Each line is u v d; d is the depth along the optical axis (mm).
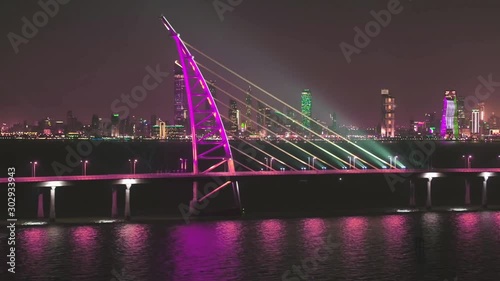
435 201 177625
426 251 102250
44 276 87062
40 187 134250
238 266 92500
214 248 104375
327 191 195125
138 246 105688
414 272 89375
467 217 139000
